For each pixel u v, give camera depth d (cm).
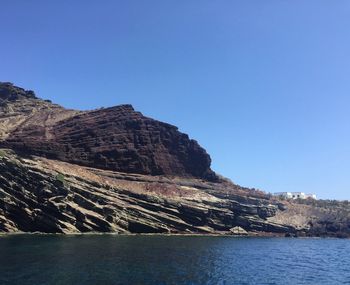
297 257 9700
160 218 14150
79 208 12331
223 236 15062
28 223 11625
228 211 16450
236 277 6519
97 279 5616
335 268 8069
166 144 19088
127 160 17388
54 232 11656
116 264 6875
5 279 5338
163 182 17038
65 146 16488
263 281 6331
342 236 18338
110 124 18438
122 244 9769
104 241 10169
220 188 18612
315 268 7994
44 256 7231
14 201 11706
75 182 13088
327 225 19062
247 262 8312
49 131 17575
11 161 12169
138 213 13700
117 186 14600
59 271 5988
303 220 19100
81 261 6931
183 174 18875
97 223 12425
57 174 12575
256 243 12900
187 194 16425
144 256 8044
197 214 15250
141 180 16588
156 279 5916
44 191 11975
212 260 8219
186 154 19375
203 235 14662
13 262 6531
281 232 17725
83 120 18462
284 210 19388
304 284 6241
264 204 18388
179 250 9431
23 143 15712
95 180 14312
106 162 16862
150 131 18925
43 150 15838
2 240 9375
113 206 13212
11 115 19938
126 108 19438
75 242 9538
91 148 17088
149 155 18125
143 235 12900
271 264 8250
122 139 17988
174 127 19612
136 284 5497
